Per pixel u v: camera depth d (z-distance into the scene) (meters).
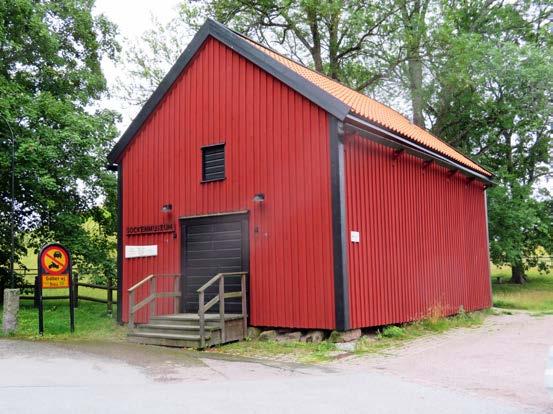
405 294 13.66
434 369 8.95
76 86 24.59
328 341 11.38
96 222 23.72
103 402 6.68
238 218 13.18
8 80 22.09
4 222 21.14
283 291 12.18
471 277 17.88
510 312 19.08
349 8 29.02
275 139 12.71
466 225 17.95
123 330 14.33
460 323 15.27
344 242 11.50
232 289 13.09
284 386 7.64
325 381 7.99
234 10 30.34
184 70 14.70
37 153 19.58
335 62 31.59
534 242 31.98
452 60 27.67
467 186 18.44
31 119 20.08
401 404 6.60
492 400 6.84
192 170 14.18
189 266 14.00
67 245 20.73
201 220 13.84
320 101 11.89
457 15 28.91
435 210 15.83
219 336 11.60
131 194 15.45
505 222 27.44
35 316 17.11
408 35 28.16
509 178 28.28
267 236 12.59
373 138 12.70
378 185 13.05
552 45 28.84
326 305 11.52
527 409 6.41
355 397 6.95
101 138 21.52
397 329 12.71
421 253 14.68
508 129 29.58
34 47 22.86
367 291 12.10
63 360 9.82
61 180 20.69
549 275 41.28
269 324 12.33
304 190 12.11
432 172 15.93
